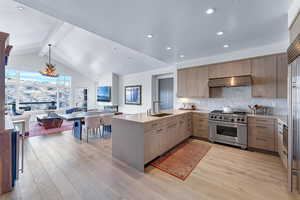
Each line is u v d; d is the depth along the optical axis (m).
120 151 2.85
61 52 6.98
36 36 5.02
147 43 3.26
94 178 2.23
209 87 4.18
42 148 3.50
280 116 3.08
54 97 8.16
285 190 1.92
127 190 1.95
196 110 4.47
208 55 4.19
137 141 2.53
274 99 3.41
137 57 5.44
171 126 3.29
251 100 3.74
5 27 3.68
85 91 9.26
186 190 1.94
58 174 2.33
